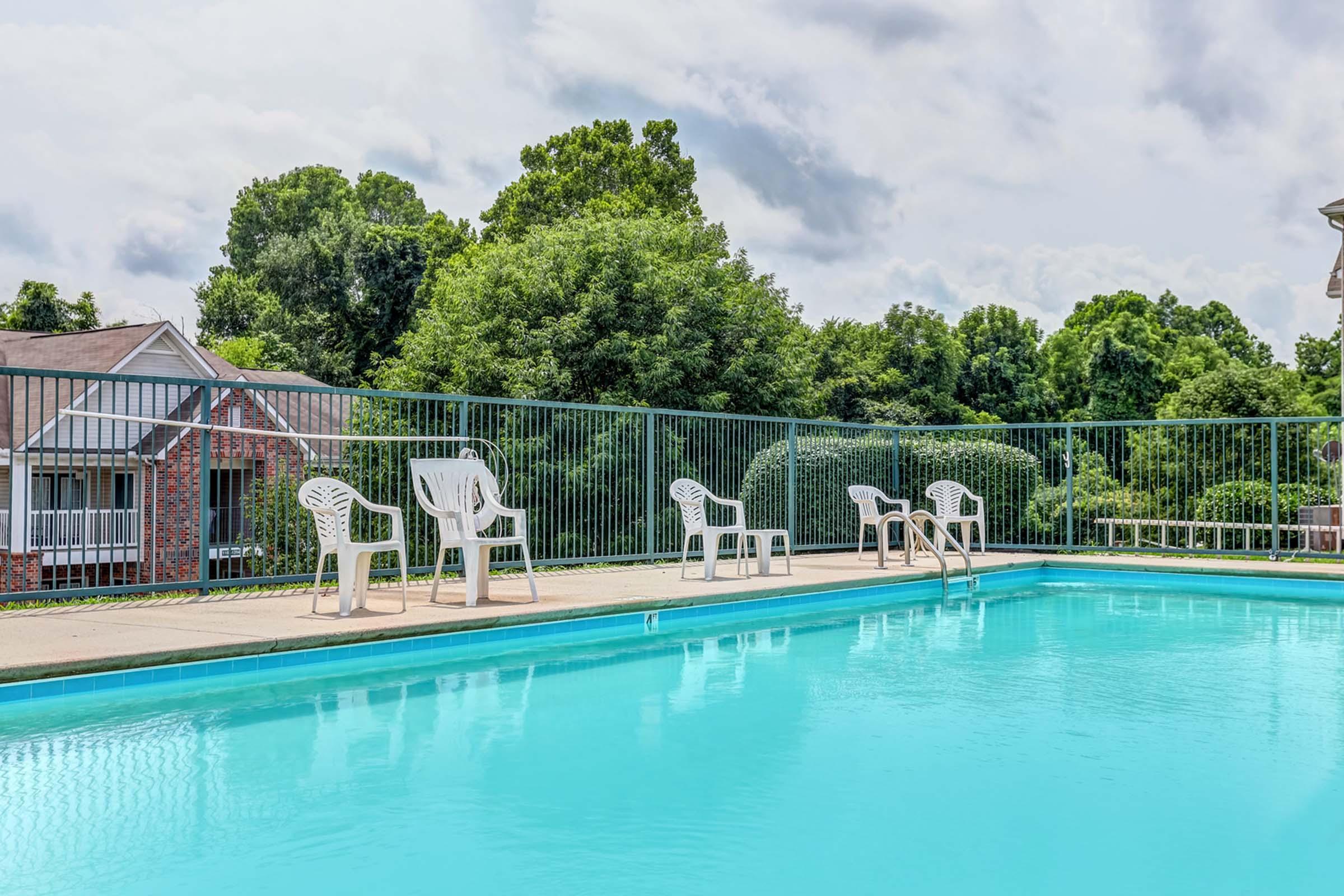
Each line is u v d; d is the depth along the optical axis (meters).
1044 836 2.77
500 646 5.94
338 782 3.25
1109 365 33.94
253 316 39.91
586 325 16.75
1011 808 3.01
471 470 6.70
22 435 13.85
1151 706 4.42
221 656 4.78
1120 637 6.51
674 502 10.77
